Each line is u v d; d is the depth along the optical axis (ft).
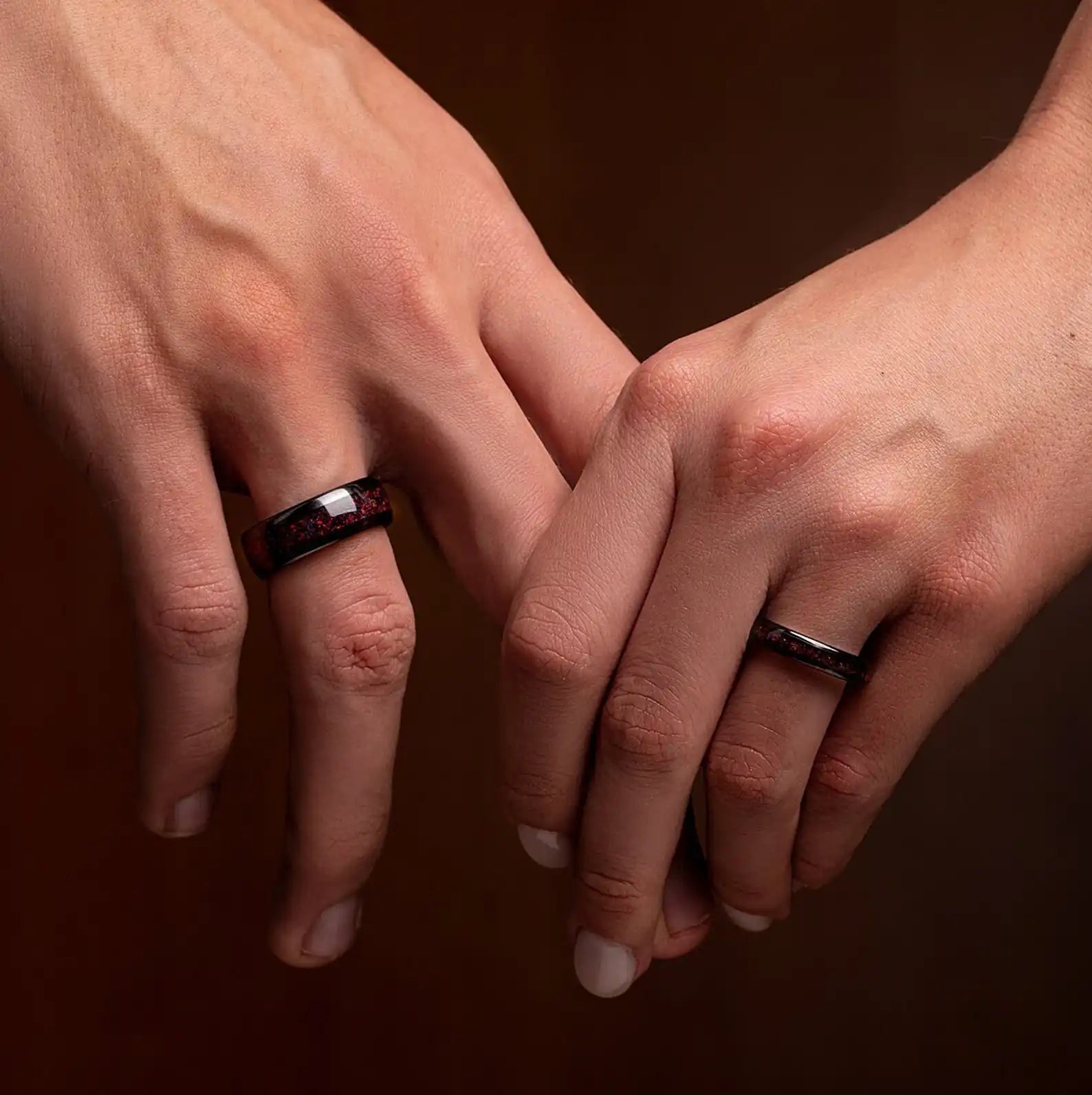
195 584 0.97
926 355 0.97
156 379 0.98
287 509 0.99
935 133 1.48
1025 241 0.99
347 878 1.02
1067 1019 1.44
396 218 1.04
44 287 0.98
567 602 0.97
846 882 1.48
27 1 1.01
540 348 1.11
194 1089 1.50
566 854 1.03
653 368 0.99
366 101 1.09
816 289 1.02
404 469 1.05
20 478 1.55
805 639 0.95
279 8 1.10
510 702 0.99
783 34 1.52
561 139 1.57
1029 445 0.96
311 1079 1.50
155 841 1.53
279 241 1.00
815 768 0.98
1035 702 1.46
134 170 0.99
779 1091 1.47
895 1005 1.46
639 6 1.56
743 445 0.95
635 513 0.98
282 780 1.53
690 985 1.49
